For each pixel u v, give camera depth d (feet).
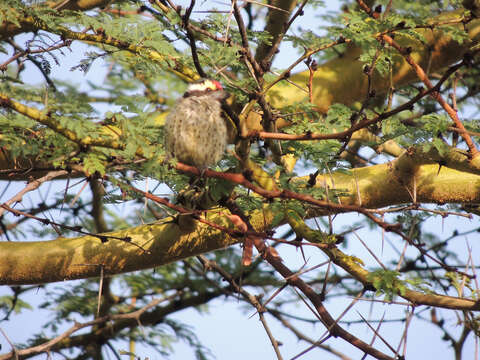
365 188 35.60
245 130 25.31
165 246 34.27
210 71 33.45
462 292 29.86
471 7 27.12
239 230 25.49
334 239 30.40
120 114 24.85
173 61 31.42
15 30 33.53
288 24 29.45
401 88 42.78
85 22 28.73
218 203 27.58
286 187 28.89
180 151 29.50
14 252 34.35
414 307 28.09
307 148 29.73
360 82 39.73
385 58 31.45
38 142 25.85
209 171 24.44
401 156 34.55
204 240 34.04
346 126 30.30
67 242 35.09
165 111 41.91
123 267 34.91
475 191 34.60
